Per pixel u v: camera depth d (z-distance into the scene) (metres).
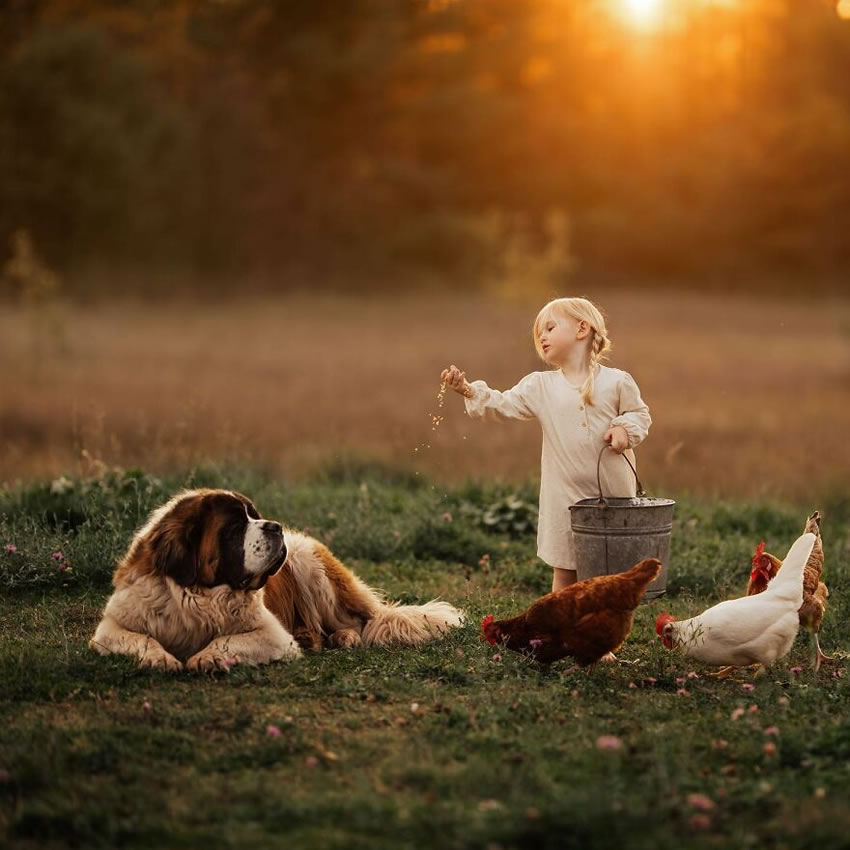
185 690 5.19
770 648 5.38
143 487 9.02
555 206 73.00
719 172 74.06
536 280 37.59
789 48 77.44
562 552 6.20
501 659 5.64
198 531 5.59
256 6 66.19
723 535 9.58
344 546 8.66
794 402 21.06
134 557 5.75
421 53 69.44
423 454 13.80
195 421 15.77
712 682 5.56
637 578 5.38
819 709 5.06
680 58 77.44
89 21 62.59
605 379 6.20
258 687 5.25
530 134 72.31
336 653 5.95
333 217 67.69
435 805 3.91
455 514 9.63
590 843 3.65
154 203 60.12
